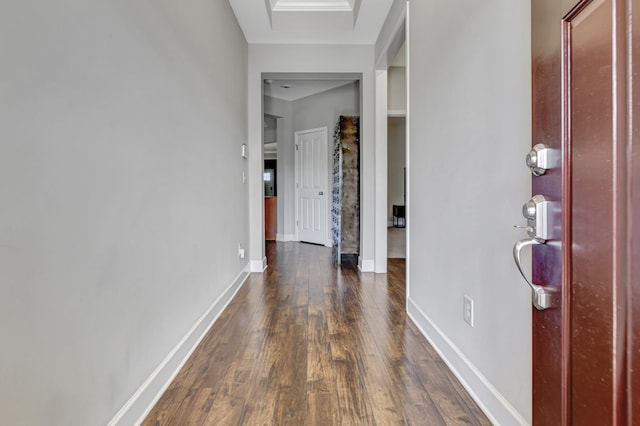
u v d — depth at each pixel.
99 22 1.16
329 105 6.04
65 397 0.99
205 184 2.31
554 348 0.73
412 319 2.49
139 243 1.42
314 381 1.67
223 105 2.81
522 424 1.18
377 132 4.00
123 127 1.30
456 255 1.74
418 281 2.37
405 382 1.66
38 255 0.90
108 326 1.20
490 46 1.39
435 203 2.04
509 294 1.27
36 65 0.90
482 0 1.45
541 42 0.75
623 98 0.55
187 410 1.46
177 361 1.78
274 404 1.49
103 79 1.18
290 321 2.47
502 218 1.31
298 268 4.29
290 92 6.21
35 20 0.89
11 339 0.82
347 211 4.71
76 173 1.04
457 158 1.72
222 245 2.75
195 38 2.13
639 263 0.52
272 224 7.05
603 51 0.58
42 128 0.92
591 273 0.62
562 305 0.70
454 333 1.76
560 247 0.70
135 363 1.38
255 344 2.10
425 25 2.21
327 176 6.08
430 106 2.12
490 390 1.39
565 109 0.68
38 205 0.90
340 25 3.73
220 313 2.63
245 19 3.38
